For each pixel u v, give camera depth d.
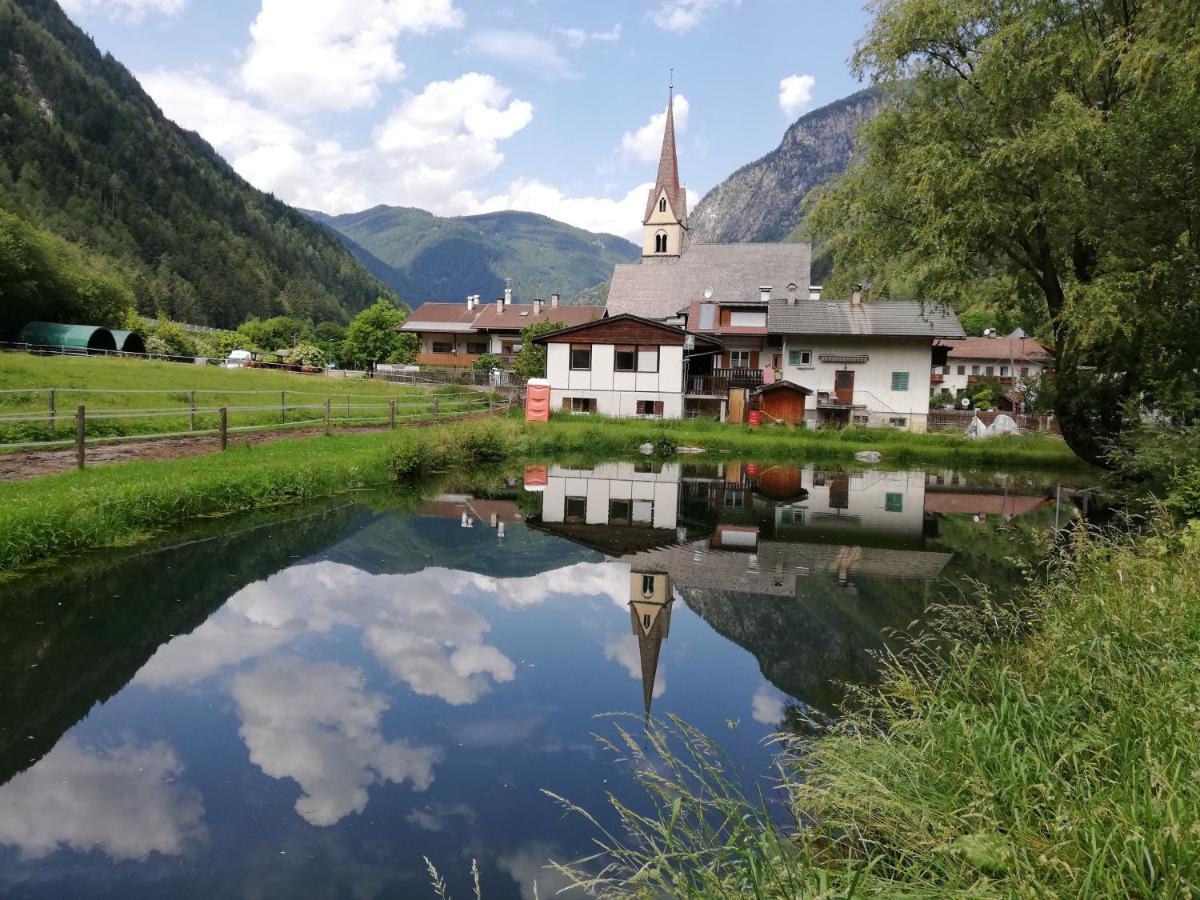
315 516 14.03
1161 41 15.49
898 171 21.16
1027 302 25.27
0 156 143.88
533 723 5.97
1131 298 16.41
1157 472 13.64
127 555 10.43
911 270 22.92
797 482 23.36
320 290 194.00
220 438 20.70
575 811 4.72
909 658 7.18
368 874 4.05
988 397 57.00
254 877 4.00
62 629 7.62
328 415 24.22
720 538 14.07
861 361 43.06
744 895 3.22
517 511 16.42
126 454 17.50
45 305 68.00
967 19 20.45
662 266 66.00
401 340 88.81
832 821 3.82
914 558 12.27
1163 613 5.09
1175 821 2.84
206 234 172.88
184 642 7.47
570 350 42.41
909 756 4.22
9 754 5.25
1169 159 14.68
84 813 4.57
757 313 48.34
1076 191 17.34
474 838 4.43
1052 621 6.12
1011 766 3.70
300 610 8.67
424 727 5.87
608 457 28.83
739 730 5.88
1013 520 16.36
